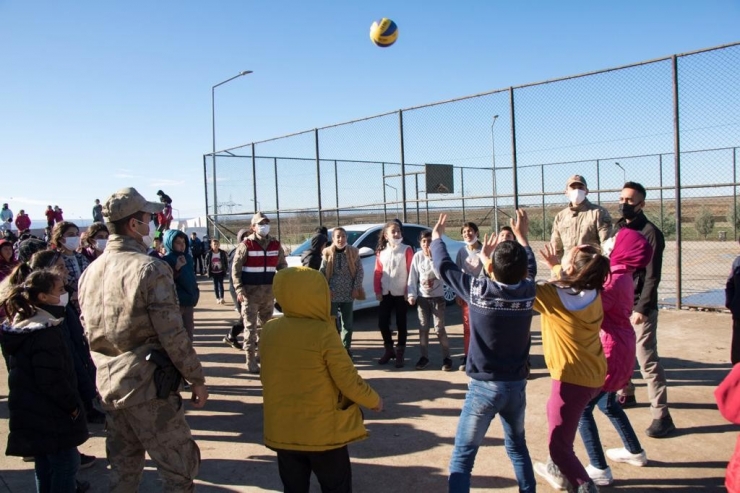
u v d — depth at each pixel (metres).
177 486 2.94
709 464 4.07
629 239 3.74
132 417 2.89
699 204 21.23
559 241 6.08
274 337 2.93
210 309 12.47
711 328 7.86
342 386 2.84
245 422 5.37
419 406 5.59
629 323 3.78
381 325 7.20
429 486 3.96
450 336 8.73
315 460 2.89
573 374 3.27
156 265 2.90
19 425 3.24
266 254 7.03
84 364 5.37
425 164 14.82
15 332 3.24
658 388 4.53
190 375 2.94
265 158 16.02
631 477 3.90
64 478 3.32
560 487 3.76
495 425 5.02
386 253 7.13
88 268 3.07
